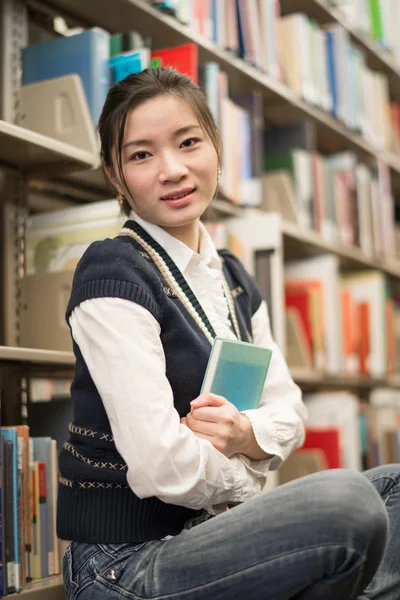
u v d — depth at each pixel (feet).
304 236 7.36
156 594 3.09
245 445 3.53
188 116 3.74
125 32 6.36
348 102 8.85
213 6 6.65
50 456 4.63
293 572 2.96
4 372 5.45
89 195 5.85
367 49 9.90
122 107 3.74
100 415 3.44
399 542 3.84
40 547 4.48
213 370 3.50
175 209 3.75
